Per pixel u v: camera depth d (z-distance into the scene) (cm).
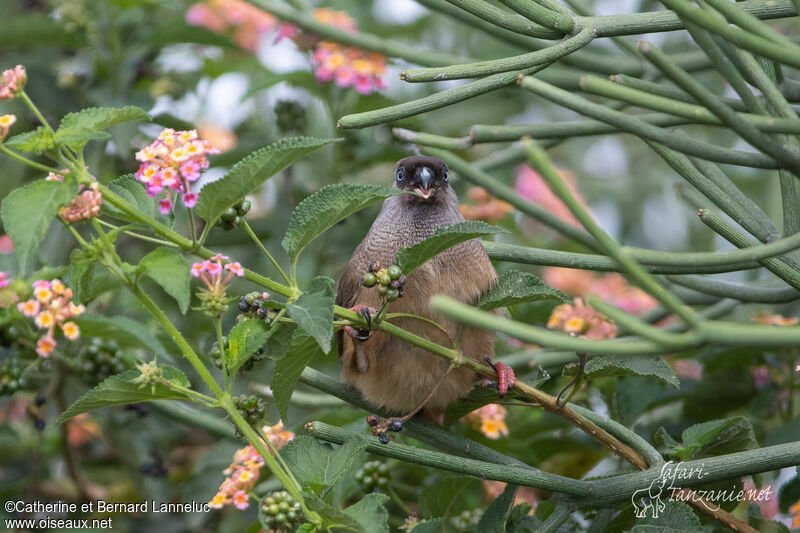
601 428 711
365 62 1075
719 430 700
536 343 443
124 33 1171
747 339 423
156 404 926
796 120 537
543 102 1485
